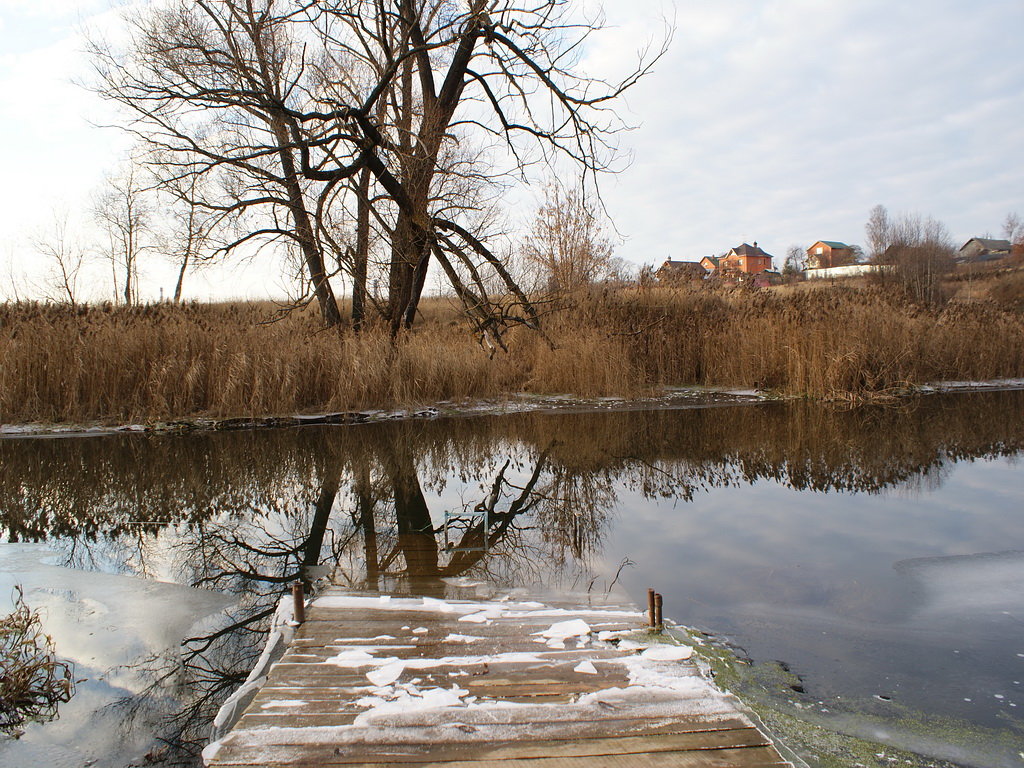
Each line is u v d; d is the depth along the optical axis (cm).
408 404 1316
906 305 1733
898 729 306
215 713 356
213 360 1223
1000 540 586
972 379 1769
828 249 8219
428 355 1406
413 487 805
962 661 372
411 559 558
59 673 396
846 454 962
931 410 1334
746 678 350
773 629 412
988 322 1798
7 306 1305
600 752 263
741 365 1631
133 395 1196
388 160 1327
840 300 1636
